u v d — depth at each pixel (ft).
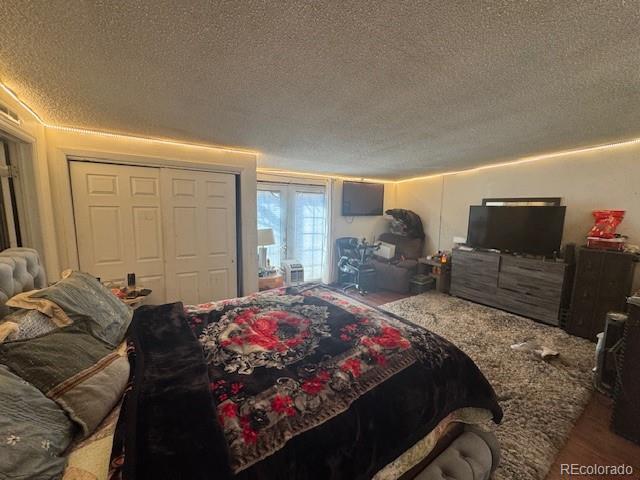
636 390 5.51
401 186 19.35
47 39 3.78
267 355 4.54
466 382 4.96
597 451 5.40
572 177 11.43
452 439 4.95
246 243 11.34
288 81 5.10
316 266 17.63
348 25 3.57
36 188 6.93
